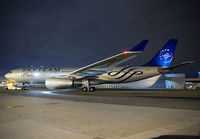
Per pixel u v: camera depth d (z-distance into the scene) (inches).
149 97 682.8
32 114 323.9
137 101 544.1
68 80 925.2
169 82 1740.9
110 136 194.4
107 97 679.1
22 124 248.1
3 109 382.6
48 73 1186.0
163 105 452.8
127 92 987.3
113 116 306.3
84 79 1055.6
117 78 1081.4
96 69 976.9
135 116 306.5
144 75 1074.7
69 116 305.9
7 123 254.2
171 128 226.8
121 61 895.7
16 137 189.2
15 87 1328.7
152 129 222.5
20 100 563.8
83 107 412.5
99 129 223.3
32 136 192.9
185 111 357.7
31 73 1206.3
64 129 222.5
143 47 834.2
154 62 1096.2
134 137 190.7
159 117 298.4
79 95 771.4
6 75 1259.2
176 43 1101.1
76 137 190.1
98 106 428.5
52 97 675.4
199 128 226.8
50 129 222.4
